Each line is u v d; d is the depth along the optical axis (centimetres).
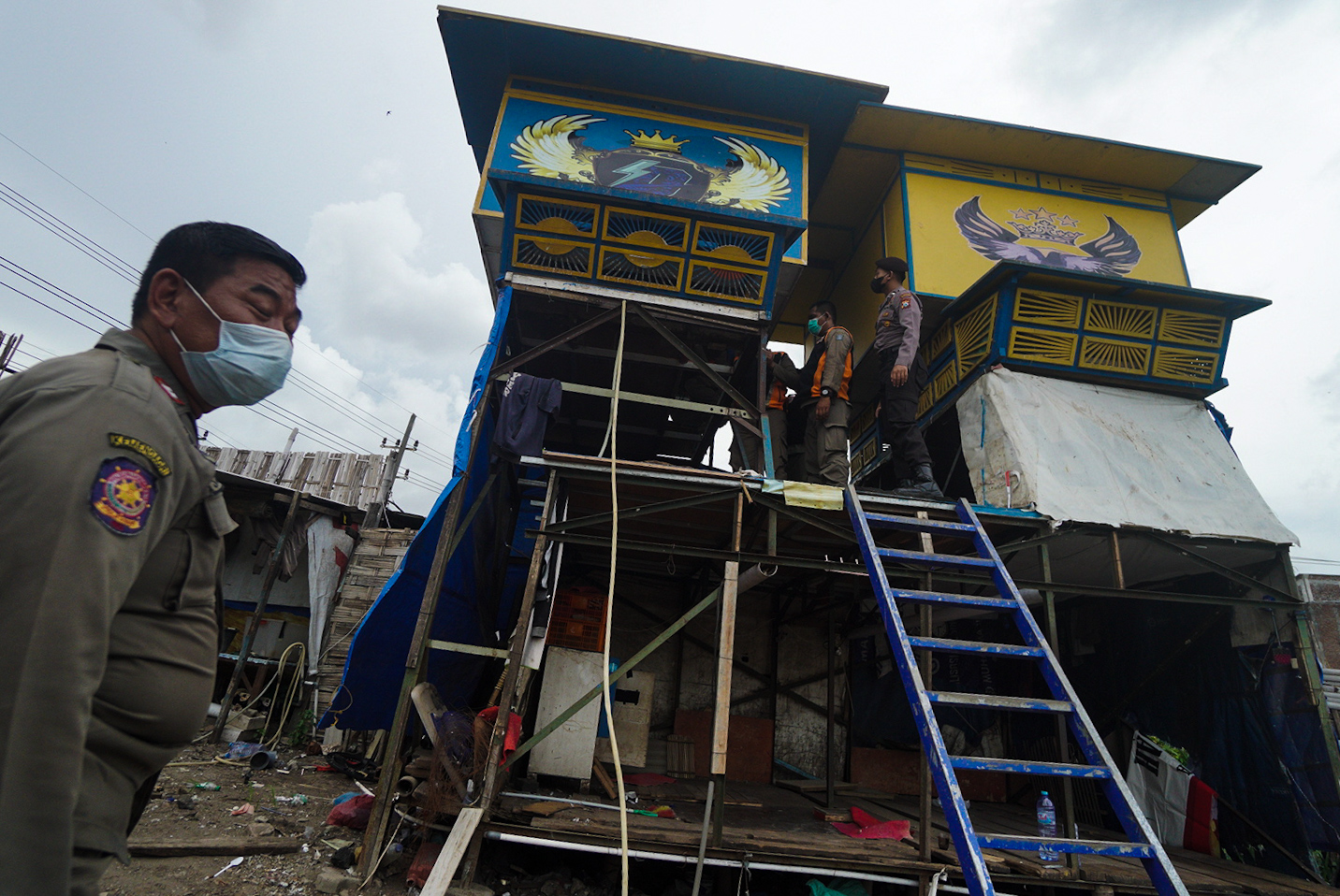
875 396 920
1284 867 569
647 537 711
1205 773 653
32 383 99
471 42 650
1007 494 604
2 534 86
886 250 823
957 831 285
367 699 507
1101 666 791
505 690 443
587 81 682
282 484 1395
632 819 463
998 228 789
